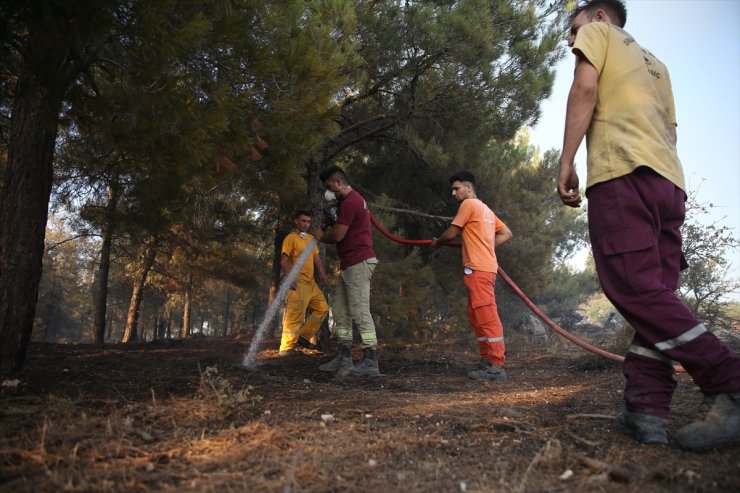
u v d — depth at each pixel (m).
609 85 2.57
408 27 7.30
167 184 4.54
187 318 24.45
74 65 3.29
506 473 2.00
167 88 3.15
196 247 15.20
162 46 2.94
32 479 1.82
